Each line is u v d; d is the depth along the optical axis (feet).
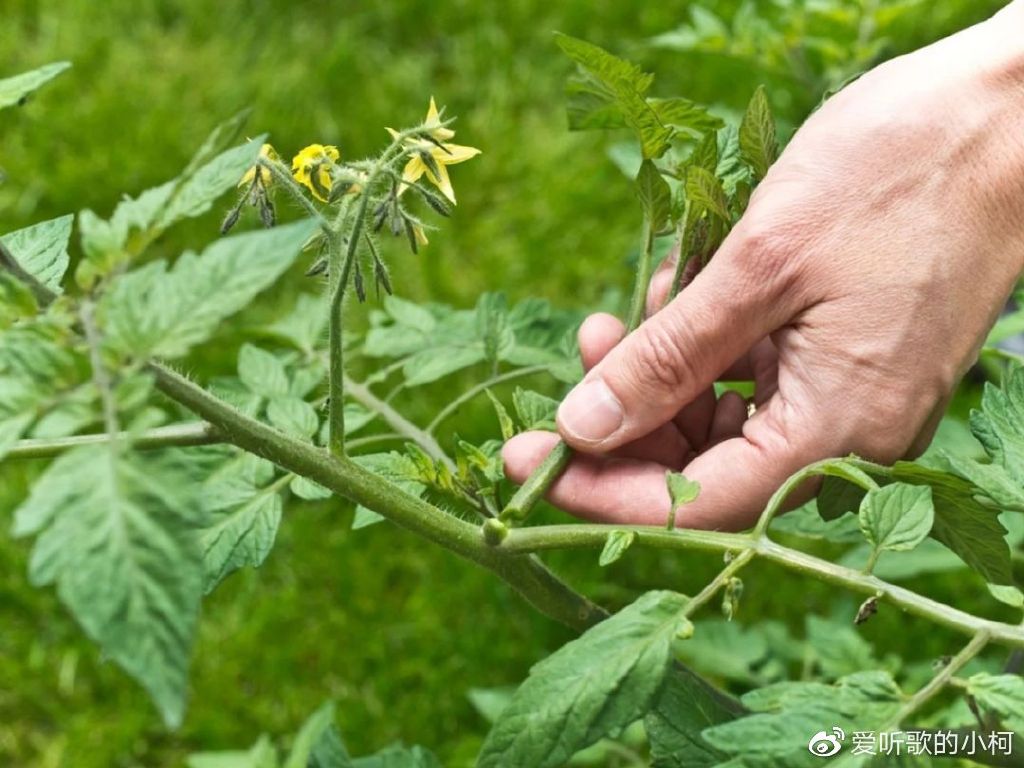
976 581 2.40
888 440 1.51
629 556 2.49
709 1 3.32
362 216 1.30
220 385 1.72
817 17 2.57
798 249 1.48
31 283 1.21
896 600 1.27
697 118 1.57
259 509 1.44
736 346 1.49
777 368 1.67
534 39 3.35
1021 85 1.51
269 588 2.46
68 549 1.01
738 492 1.52
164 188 1.16
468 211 3.02
